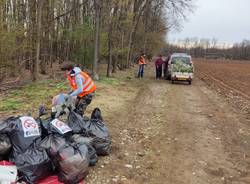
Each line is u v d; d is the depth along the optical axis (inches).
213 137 365.4
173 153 304.8
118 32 1057.5
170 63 956.0
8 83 660.1
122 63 1259.8
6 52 591.5
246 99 679.7
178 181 246.5
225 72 1647.4
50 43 1027.3
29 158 216.7
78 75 299.4
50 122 249.1
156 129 386.6
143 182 241.0
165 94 689.6
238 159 299.0
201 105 575.2
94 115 292.2
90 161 254.2
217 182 249.0
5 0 585.6
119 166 264.1
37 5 695.7
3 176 204.7
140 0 1211.9
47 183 217.5
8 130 226.2
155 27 2130.9
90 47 920.9
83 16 1060.5
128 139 338.6
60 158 220.4
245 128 413.1
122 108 493.7
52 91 573.6
